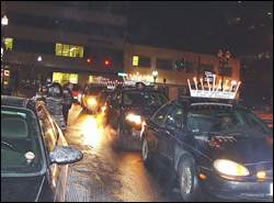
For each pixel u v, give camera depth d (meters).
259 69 64.38
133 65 58.34
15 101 4.59
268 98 57.25
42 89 15.07
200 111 8.20
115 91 16.19
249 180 6.29
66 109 15.25
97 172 8.77
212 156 6.59
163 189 7.62
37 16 57.97
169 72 54.88
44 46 57.28
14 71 26.78
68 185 7.53
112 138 13.74
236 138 7.25
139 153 11.20
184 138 7.56
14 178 3.46
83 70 57.97
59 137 5.22
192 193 6.79
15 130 4.07
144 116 12.89
